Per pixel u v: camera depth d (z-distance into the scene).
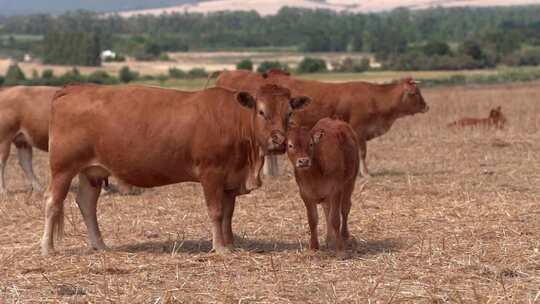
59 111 15.42
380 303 11.96
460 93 60.44
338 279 13.28
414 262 14.26
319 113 24.34
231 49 196.25
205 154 15.08
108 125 15.21
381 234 16.67
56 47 134.00
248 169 15.30
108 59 143.62
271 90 14.76
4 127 22.38
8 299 12.47
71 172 15.48
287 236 16.81
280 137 14.55
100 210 19.72
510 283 12.85
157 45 166.12
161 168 15.32
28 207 20.42
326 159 14.38
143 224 18.16
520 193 20.67
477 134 34.16
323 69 114.31
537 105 45.81
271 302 12.13
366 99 24.36
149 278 13.52
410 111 24.70
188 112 15.16
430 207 19.14
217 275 13.67
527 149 29.28
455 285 12.80
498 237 15.99
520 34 153.50
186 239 16.70
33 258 15.22
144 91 15.47
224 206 15.61
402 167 26.06
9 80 98.06
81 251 15.84
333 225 14.68
